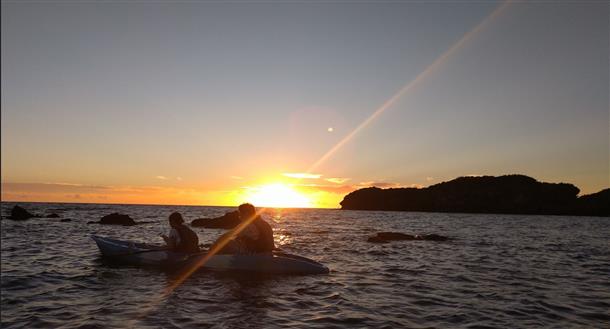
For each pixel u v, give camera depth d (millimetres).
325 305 7594
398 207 117375
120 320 6523
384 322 6492
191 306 7496
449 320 6652
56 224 35031
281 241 21984
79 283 9719
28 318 6664
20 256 14320
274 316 6805
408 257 15109
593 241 23594
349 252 16750
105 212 69438
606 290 9141
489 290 9062
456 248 18688
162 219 49031
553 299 8195
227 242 12164
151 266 12234
